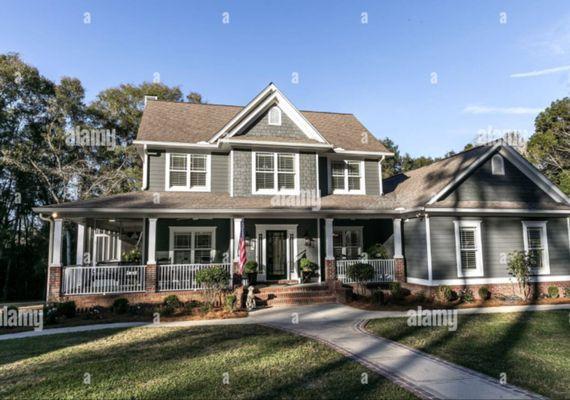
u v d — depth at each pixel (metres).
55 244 13.26
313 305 14.38
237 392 5.53
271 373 6.39
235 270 14.82
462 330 9.76
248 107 17.19
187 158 17.31
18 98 27.95
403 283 16.50
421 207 15.30
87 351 8.01
